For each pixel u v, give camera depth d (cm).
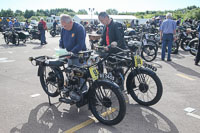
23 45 1228
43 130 316
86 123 337
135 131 312
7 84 516
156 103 409
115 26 450
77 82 349
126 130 315
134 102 414
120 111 308
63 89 370
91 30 2477
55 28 1848
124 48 450
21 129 318
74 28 381
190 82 537
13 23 1812
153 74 371
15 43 1223
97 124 334
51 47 1145
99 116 338
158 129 318
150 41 802
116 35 451
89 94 341
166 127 323
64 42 407
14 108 386
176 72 627
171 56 875
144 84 386
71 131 313
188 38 977
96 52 398
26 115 361
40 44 1282
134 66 391
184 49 998
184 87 500
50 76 396
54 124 333
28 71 636
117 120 316
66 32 396
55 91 415
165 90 479
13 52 967
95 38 934
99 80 328
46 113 368
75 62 392
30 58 371
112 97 391
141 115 361
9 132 310
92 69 330
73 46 396
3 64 723
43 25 1239
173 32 748
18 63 740
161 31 768
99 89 350
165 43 768
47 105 400
